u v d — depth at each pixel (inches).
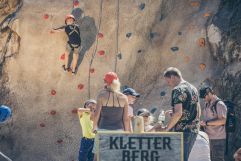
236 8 817.5
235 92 781.3
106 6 863.1
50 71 860.6
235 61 795.4
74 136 845.2
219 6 833.5
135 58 846.5
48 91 858.1
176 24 845.8
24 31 867.4
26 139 853.8
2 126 856.9
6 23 871.1
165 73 445.1
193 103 434.9
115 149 389.7
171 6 852.6
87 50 855.1
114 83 446.6
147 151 390.9
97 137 389.7
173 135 392.5
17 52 867.4
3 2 871.7
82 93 849.5
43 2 870.4
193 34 832.9
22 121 857.5
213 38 816.9
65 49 858.1
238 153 509.7
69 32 833.5
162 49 842.2
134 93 568.7
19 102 861.2
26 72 864.3
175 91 432.5
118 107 446.0
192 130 436.5
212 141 586.9
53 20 866.1
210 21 826.2
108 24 858.8
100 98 445.1
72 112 848.9
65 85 855.7
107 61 851.4
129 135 390.9
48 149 848.3
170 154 391.5
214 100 585.3
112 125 444.5
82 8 864.3
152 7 855.7
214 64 816.3
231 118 640.4
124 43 852.6
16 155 852.0
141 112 551.8
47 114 855.1
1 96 863.7
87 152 597.9
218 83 801.6
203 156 450.0
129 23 856.9
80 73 852.6
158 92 828.6
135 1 860.6
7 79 866.8
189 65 825.5
